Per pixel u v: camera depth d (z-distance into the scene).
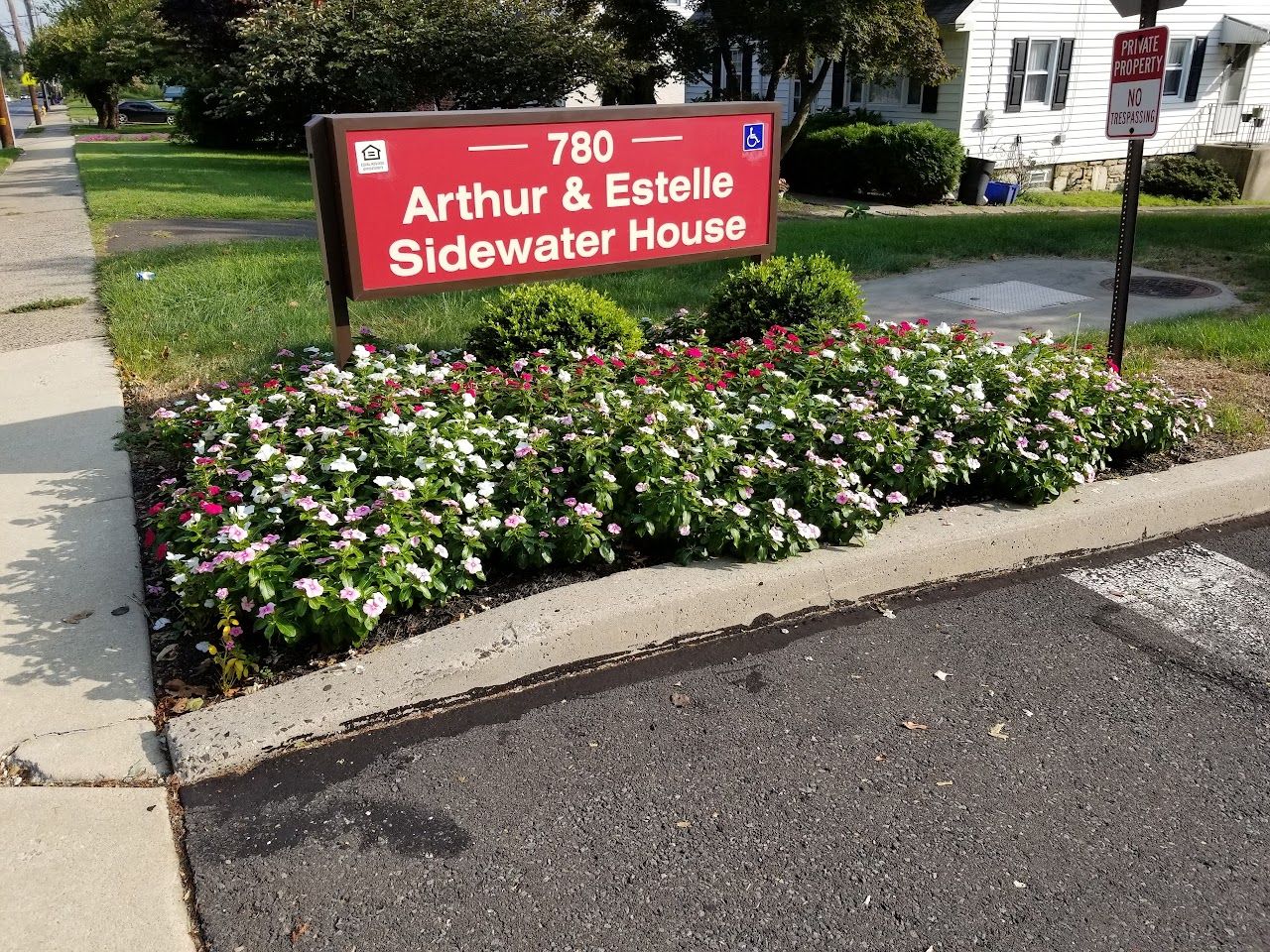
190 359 6.39
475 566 3.50
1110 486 4.64
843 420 4.32
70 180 18.48
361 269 4.55
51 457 4.93
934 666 3.46
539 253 5.04
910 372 4.86
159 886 2.45
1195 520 4.66
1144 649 3.58
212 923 2.36
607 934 2.34
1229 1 22.16
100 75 40.72
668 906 2.42
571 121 4.93
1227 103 23.23
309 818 2.70
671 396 4.47
